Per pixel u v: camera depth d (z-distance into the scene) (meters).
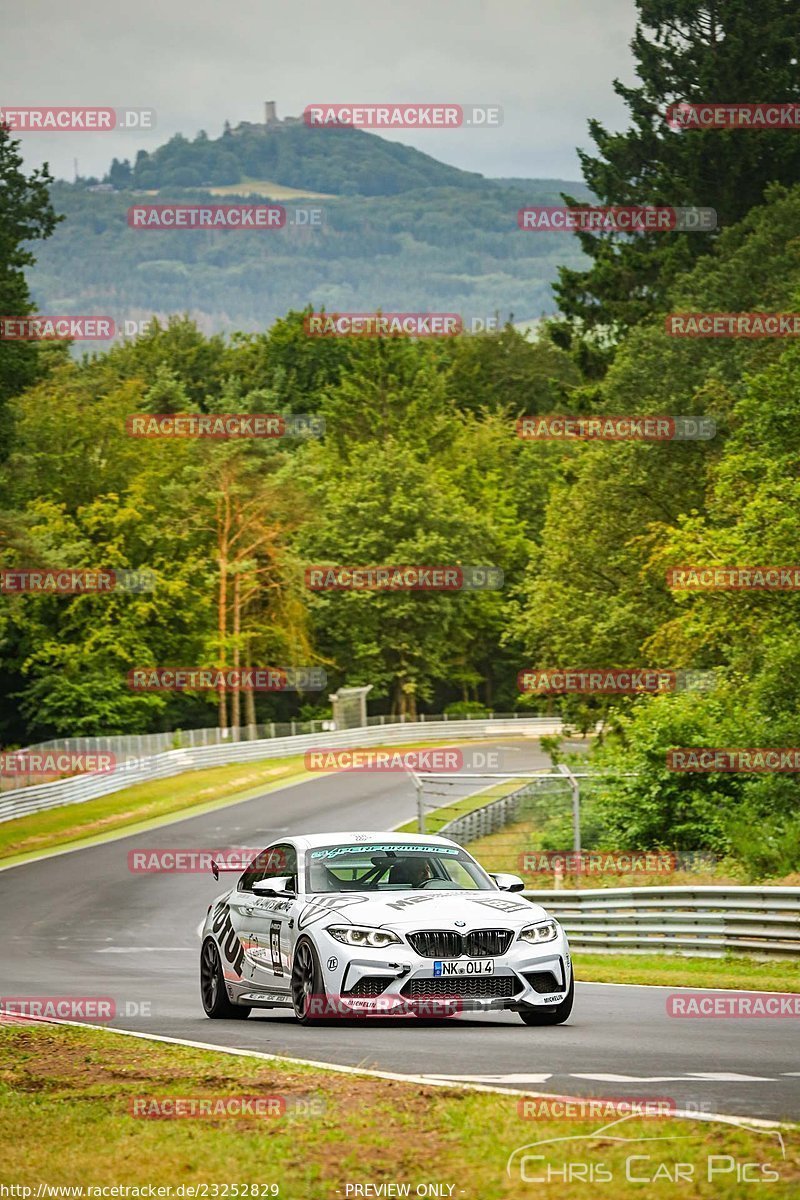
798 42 90.94
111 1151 9.03
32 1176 8.53
